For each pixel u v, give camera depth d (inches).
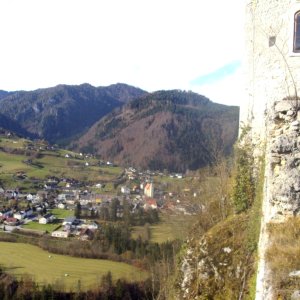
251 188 438.0
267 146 332.5
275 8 442.9
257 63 455.5
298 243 265.0
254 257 350.0
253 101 457.4
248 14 466.3
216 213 514.9
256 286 300.0
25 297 1811.0
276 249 266.8
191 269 406.6
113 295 1764.3
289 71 433.7
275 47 441.7
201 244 412.2
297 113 315.6
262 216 330.6
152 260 1758.1
